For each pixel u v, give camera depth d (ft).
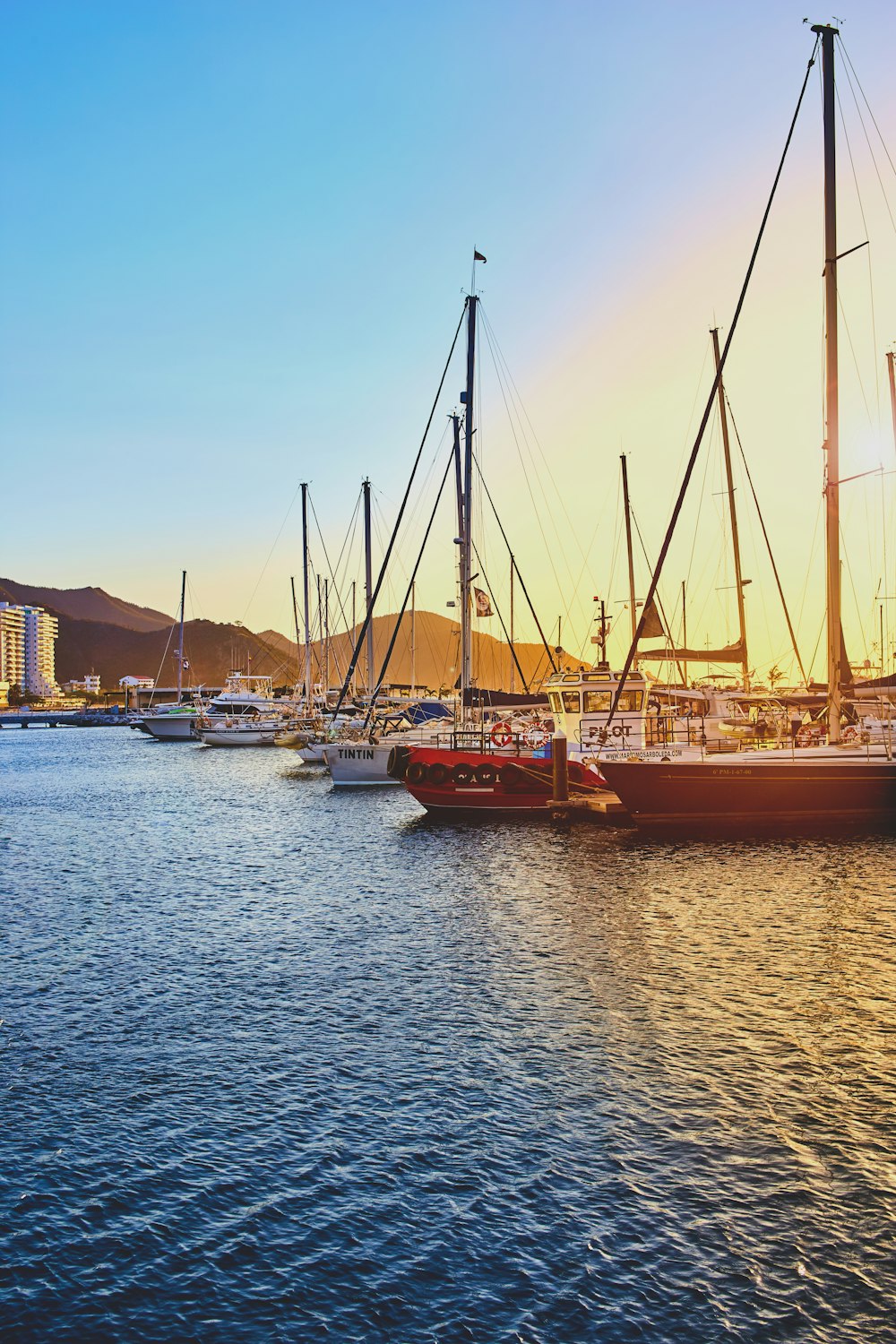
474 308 132.36
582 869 88.12
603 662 149.69
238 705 362.12
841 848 94.22
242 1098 42.83
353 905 78.28
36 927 73.36
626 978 56.95
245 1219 33.91
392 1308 29.55
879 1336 28.04
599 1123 39.63
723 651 139.33
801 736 115.75
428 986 56.90
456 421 161.48
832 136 98.32
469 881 85.46
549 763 121.80
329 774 202.59
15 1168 37.37
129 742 403.75
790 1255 31.32
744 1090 42.22
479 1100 41.86
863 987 54.49
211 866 98.99
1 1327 29.07
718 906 73.15
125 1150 38.55
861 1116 39.86
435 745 145.28
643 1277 30.55
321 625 319.06
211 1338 28.60
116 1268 31.55
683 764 102.78
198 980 59.41
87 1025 52.13
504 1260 31.48
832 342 98.84
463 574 134.00
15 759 306.14
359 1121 40.37
